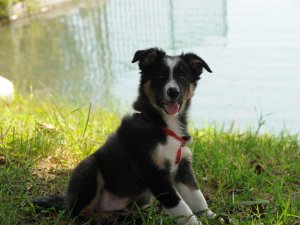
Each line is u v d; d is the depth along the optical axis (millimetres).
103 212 1807
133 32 4891
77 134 2402
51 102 3102
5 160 2143
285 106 3121
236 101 3207
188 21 4973
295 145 2551
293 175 2172
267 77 3527
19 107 3041
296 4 5184
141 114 1810
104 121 2717
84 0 6258
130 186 1802
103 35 4902
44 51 4539
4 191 1910
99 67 4074
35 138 2279
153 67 1835
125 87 3605
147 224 1756
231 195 1988
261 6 5211
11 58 4367
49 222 1768
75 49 4562
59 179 2043
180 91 1798
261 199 1910
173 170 1800
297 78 3486
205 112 3086
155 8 5605
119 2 6027
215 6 5324
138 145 1761
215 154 2242
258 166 2199
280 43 4141
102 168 1805
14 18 5570
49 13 5785
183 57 1866
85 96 3402
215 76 3592
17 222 1755
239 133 2689
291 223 1784
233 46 4168
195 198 1814
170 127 1794
